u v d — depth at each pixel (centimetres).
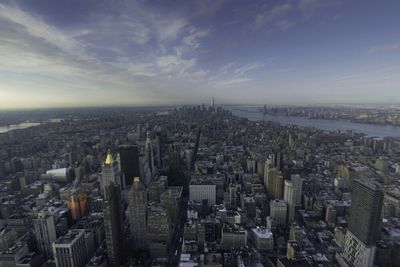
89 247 17000
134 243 18550
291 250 16238
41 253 17250
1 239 17600
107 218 15700
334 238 18775
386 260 15938
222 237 17575
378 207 14575
